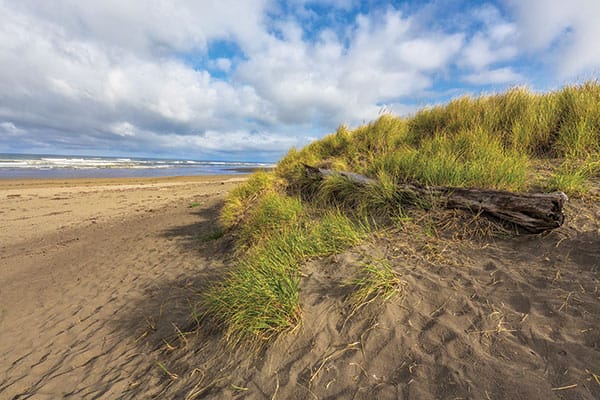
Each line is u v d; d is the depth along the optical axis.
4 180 21.16
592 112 4.58
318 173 6.04
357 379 1.85
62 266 5.79
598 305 1.89
